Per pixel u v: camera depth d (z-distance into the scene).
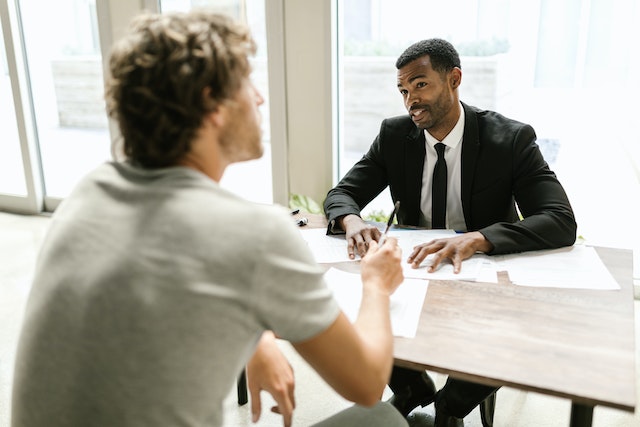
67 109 3.98
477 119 1.81
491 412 1.82
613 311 1.24
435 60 1.69
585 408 1.06
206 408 0.73
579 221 3.04
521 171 1.74
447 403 1.69
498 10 2.99
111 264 0.71
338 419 1.10
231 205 0.75
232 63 0.76
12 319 2.62
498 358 1.07
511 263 1.49
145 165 0.79
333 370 0.81
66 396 0.72
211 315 0.71
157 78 0.74
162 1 3.32
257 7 3.12
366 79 5.11
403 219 1.94
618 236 2.94
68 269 0.74
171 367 0.70
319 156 3.15
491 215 1.81
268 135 3.31
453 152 1.81
